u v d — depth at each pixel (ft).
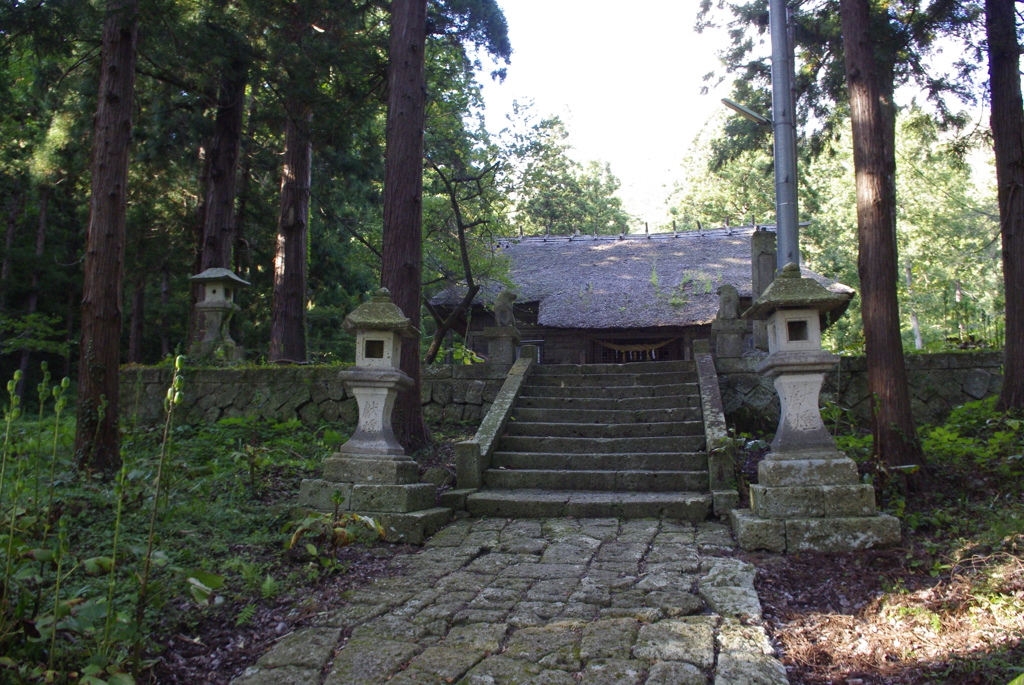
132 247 55.36
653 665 10.43
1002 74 24.62
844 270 81.00
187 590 12.36
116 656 10.23
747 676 10.07
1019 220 23.81
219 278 37.06
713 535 17.93
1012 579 12.64
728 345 30.89
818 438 17.62
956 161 34.40
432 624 12.26
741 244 59.21
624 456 23.57
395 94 27.32
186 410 33.01
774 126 29.71
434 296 53.62
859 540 16.15
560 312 51.08
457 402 31.35
